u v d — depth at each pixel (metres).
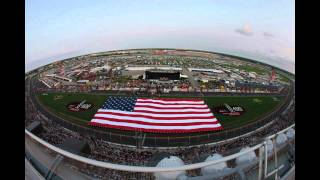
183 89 74.75
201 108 51.28
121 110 49.88
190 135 43.12
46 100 63.84
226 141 41.78
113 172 29.39
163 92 71.19
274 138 31.67
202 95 69.69
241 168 26.53
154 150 38.06
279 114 56.16
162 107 50.88
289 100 67.12
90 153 35.22
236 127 48.00
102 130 44.44
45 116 52.56
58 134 42.84
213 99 66.31
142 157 35.53
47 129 44.97
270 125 49.69
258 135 44.66
